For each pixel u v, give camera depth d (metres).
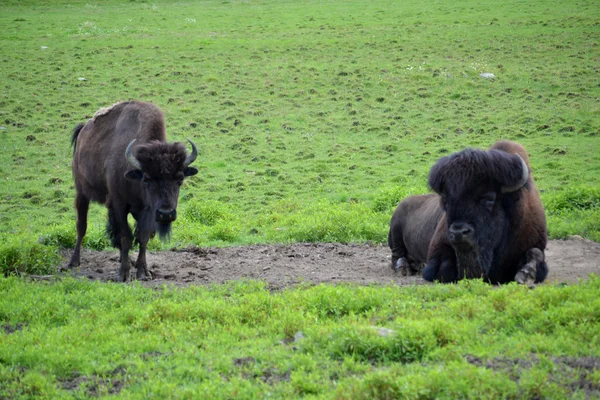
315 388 7.06
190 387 7.22
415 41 41.00
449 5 49.91
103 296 10.69
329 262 14.02
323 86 34.47
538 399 6.54
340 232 16.36
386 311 8.98
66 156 26.42
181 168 11.87
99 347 8.45
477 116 29.78
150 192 11.89
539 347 7.54
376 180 23.28
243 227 17.97
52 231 15.93
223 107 31.73
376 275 12.66
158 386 7.23
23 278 12.12
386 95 33.03
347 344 7.85
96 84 34.47
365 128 29.23
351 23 46.16
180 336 8.70
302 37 42.94
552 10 46.28
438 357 7.49
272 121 30.23
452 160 10.26
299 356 7.72
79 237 14.02
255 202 21.56
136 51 40.12
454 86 33.56
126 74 36.00
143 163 11.73
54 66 37.00
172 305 9.59
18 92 33.06
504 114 29.73
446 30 43.06
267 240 16.52
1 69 36.31
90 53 39.53
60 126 29.17
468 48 39.16
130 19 49.19
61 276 12.60
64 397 7.22
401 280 11.52
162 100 32.50
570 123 28.08
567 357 7.32
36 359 8.18
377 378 6.77
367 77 35.28
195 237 16.61
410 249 13.13
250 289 10.81
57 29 45.56
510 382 6.63
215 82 35.00
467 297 9.34
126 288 11.05
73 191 23.14
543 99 31.19
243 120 30.33
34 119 29.92
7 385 7.61
